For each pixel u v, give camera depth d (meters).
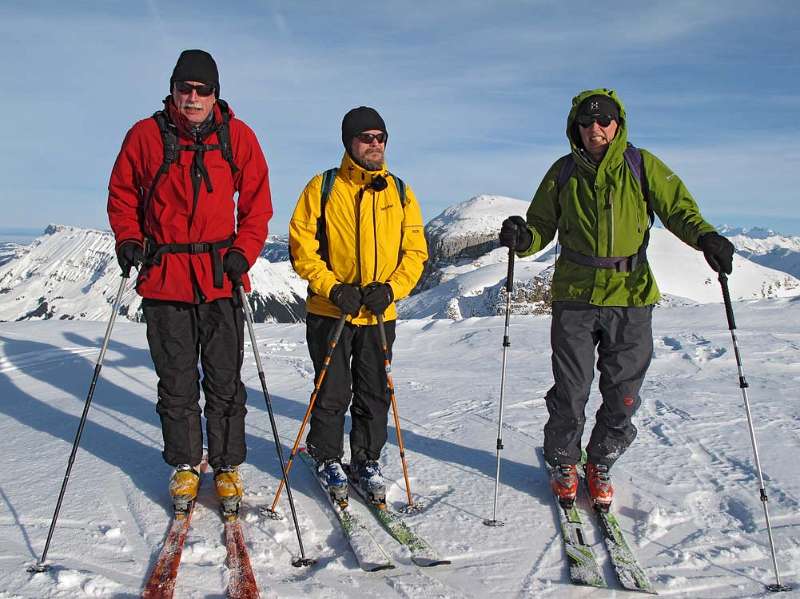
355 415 3.24
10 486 3.25
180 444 2.97
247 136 2.99
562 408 3.06
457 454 3.83
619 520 2.98
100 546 2.66
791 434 4.01
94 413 4.79
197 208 2.84
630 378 3.00
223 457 2.99
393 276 3.11
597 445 3.09
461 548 2.73
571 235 3.05
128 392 5.58
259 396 5.39
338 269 3.09
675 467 3.53
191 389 2.99
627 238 2.96
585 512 3.05
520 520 2.98
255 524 2.88
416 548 2.68
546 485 3.38
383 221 3.04
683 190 2.95
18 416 4.73
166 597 2.25
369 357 3.14
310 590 2.37
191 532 2.79
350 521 2.87
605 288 2.96
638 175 2.95
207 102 2.79
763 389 5.26
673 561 2.62
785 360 6.42
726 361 6.45
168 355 2.93
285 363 6.96
